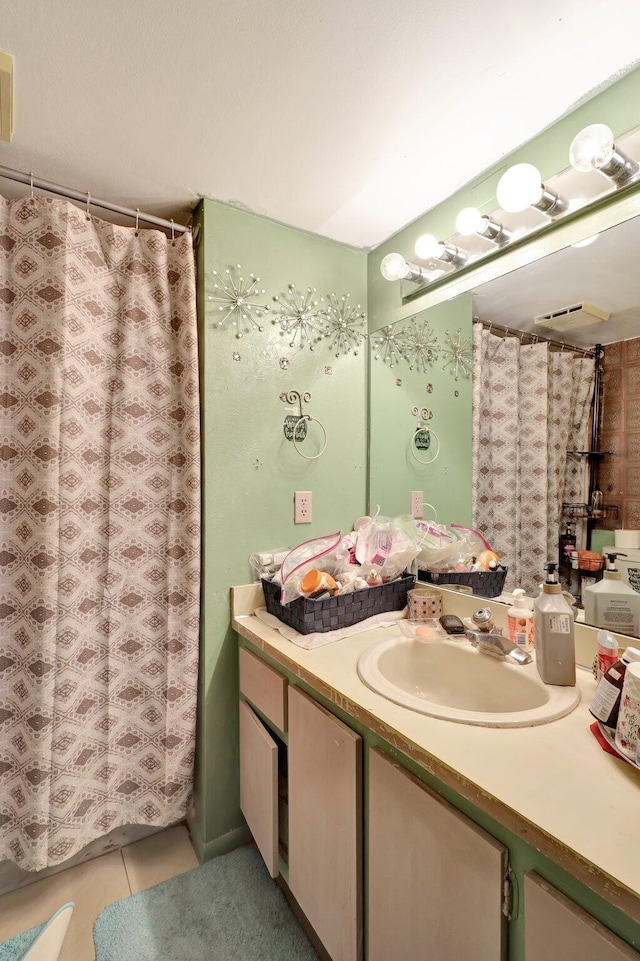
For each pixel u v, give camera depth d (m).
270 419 1.54
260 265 1.52
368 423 1.76
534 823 0.56
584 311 1.08
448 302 1.45
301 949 1.16
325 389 1.67
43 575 1.21
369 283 1.76
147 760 1.41
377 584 1.40
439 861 0.72
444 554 1.46
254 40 0.90
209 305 1.42
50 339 1.23
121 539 1.37
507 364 1.28
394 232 1.62
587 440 1.10
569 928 0.54
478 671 1.10
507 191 1.02
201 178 1.32
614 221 1.00
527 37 0.89
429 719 0.82
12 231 1.24
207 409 1.42
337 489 1.70
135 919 1.24
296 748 1.12
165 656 1.42
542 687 0.93
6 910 1.28
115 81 0.98
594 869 0.50
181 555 1.42
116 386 1.37
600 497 1.07
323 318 1.66
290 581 1.29
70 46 0.90
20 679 1.24
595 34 0.88
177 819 1.41
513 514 1.27
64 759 1.27
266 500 1.54
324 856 1.01
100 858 1.46
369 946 0.88
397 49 0.92
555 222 1.10
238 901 1.30
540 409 1.20
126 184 1.34
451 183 1.35
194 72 0.96
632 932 0.50
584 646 1.05
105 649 1.35
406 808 0.78
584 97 1.03
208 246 1.42
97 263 1.33
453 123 1.11
